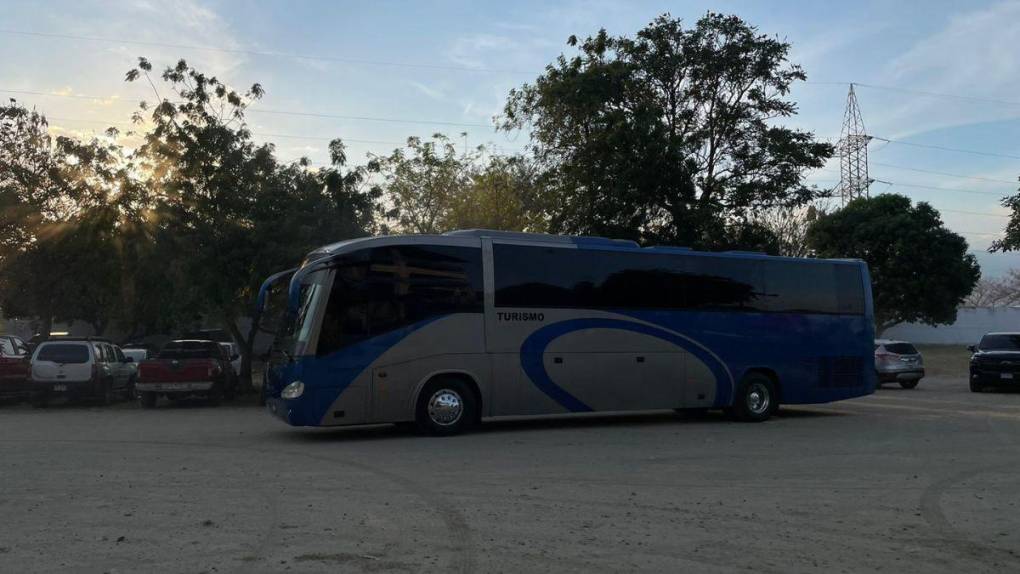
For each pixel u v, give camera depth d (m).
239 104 24.70
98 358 22.77
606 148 24.66
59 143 28.59
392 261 14.88
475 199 33.25
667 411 20.17
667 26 25.62
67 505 8.86
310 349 14.25
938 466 11.69
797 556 7.05
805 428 16.52
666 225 25.36
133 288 33.53
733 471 11.20
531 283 15.78
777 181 25.86
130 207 26.64
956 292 45.69
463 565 6.66
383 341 14.59
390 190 35.50
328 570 6.48
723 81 26.02
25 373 22.33
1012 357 26.14
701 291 17.42
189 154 23.55
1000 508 8.98
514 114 27.23
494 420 18.09
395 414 14.63
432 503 9.02
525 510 8.70
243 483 10.15
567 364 15.91
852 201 48.75
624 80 25.16
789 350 18.22
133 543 7.29
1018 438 14.76
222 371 22.86
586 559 6.89
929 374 38.06
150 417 19.42
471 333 15.19
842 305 19.02
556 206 26.38
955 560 6.99
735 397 17.59
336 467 11.39
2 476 10.65
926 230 44.94
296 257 22.73
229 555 6.89
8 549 7.08
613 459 12.21
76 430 16.36
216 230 23.22
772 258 18.36
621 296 16.56
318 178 24.56
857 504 9.14
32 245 30.47
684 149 24.94
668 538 7.59
